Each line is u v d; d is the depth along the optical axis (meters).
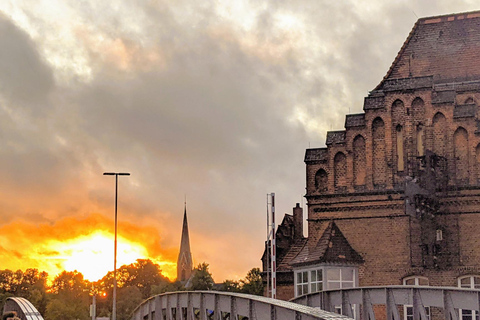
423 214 55.09
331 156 58.75
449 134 55.84
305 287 59.09
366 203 57.41
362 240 57.25
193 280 154.75
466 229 54.91
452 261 54.94
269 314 25.66
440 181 55.47
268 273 66.12
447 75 61.06
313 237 58.59
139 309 49.38
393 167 57.09
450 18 62.47
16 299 37.25
